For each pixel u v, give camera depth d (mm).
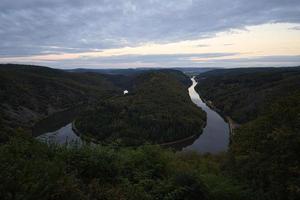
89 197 6008
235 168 12797
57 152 8273
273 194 8102
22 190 4930
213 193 8023
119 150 10617
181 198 7398
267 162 9352
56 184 5520
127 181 7641
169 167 10188
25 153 7367
